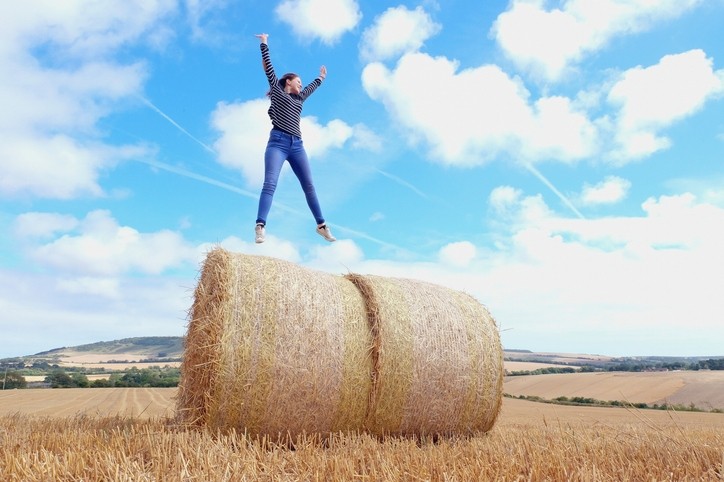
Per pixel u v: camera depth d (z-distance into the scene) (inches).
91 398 978.7
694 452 205.0
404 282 313.0
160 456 186.2
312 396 256.4
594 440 248.2
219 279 254.1
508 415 751.7
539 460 187.8
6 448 207.0
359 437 250.5
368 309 283.9
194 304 276.1
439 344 294.2
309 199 312.7
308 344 257.1
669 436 239.1
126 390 1317.7
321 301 268.7
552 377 1620.3
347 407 267.0
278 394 249.0
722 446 217.6
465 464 196.5
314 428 261.0
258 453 206.2
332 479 170.4
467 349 304.3
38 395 1103.6
